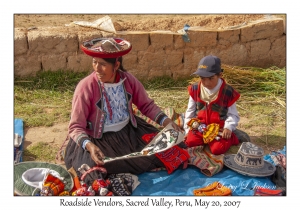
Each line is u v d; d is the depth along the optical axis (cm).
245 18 771
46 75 708
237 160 476
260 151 466
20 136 544
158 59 723
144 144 487
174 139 459
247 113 631
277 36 755
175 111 628
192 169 480
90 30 726
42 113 625
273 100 667
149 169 473
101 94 458
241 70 703
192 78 736
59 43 702
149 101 496
